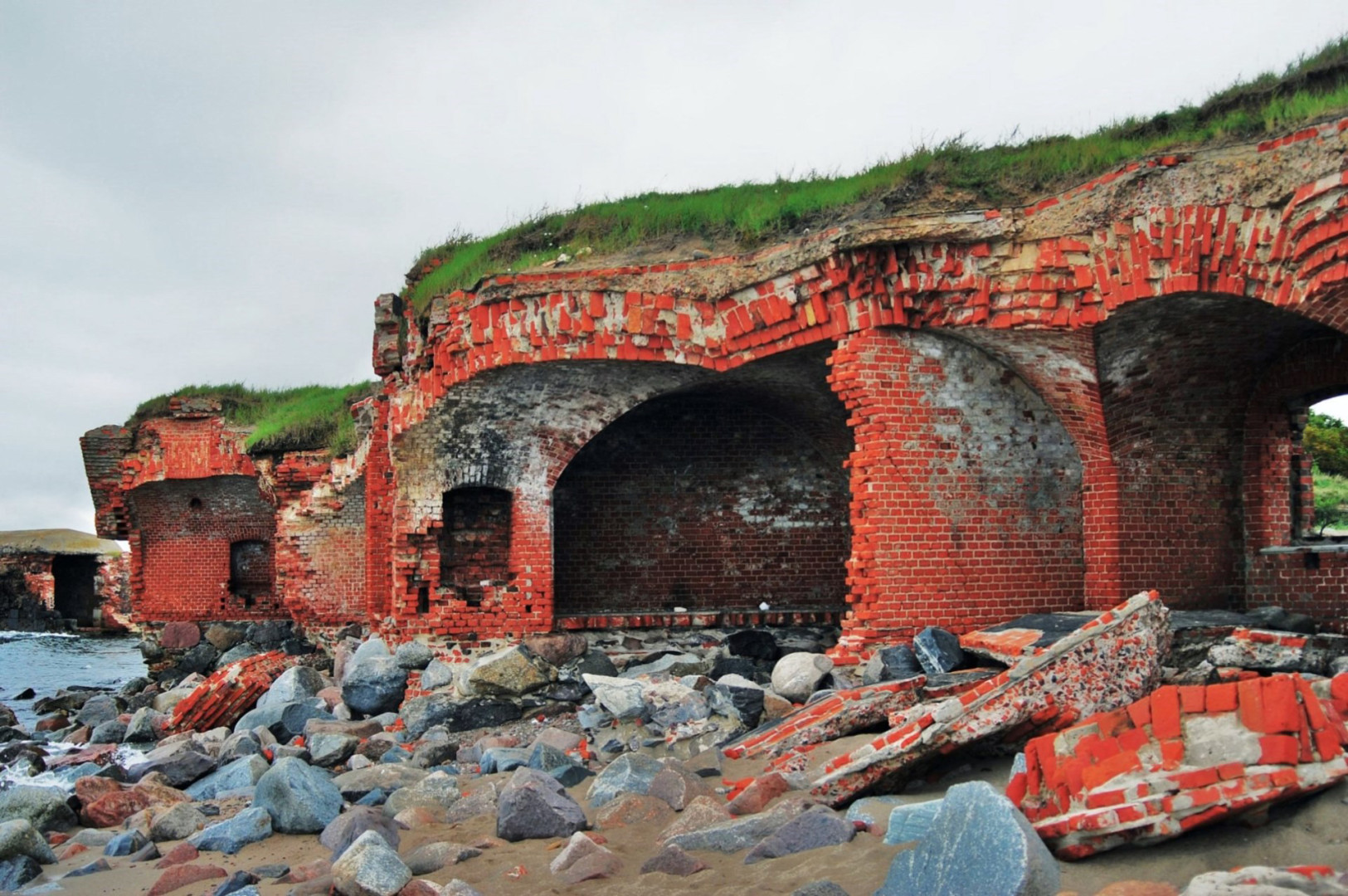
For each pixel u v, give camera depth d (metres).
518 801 7.79
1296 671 8.98
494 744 11.62
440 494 15.95
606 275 13.80
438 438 15.83
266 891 7.06
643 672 14.05
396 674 14.96
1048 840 5.45
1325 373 11.68
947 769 7.66
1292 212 9.45
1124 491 12.12
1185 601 12.26
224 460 27.08
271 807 8.78
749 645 15.22
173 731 15.48
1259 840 5.15
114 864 8.30
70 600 46.94
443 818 8.70
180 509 28.72
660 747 10.61
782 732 9.59
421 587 16.08
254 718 14.52
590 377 14.83
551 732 11.23
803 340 12.44
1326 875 4.44
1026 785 5.99
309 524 23.42
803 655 11.47
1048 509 12.32
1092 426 12.07
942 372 12.06
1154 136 13.05
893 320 11.78
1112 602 11.95
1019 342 11.71
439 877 6.94
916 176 12.87
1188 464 12.46
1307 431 30.58
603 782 8.59
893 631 11.63
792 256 12.40
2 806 9.61
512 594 15.60
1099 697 7.58
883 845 6.09
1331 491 28.69
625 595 17.81
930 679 9.84
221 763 12.06
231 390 29.22
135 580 28.75
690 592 17.84
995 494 12.14
